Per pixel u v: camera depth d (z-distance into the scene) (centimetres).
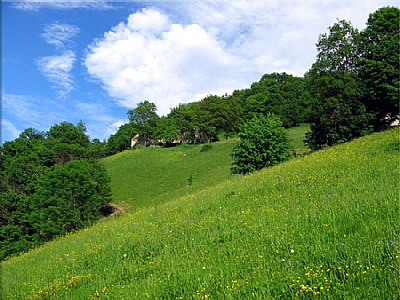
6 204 3703
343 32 3591
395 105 3225
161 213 2050
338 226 800
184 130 10994
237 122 9875
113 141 11831
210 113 9812
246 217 1200
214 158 6750
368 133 3284
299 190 1437
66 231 3578
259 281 619
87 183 4003
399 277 504
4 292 1212
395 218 737
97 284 933
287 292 558
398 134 2372
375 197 955
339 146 2711
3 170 4097
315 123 3600
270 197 1466
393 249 595
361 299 485
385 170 1350
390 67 3197
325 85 3491
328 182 1423
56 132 6606
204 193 2527
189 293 657
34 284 1199
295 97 10869
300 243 768
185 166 6644
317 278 570
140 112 11112
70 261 1421
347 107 3353
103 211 4844
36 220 3631
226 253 870
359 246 638
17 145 4684
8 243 3509
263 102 10600
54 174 3881
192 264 858
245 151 3425
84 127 6962
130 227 1873
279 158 3397
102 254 1316
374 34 3506
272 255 748
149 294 706
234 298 580
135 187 5903
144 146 10950
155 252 1124
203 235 1127
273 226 971
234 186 2256
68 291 969
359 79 3447
